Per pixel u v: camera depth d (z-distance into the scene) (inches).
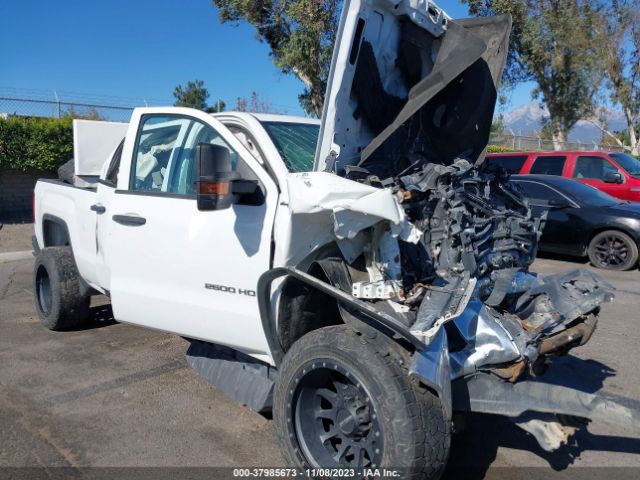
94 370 193.6
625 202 405.4
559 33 1013.8
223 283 143.2
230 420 160.2
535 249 162.6
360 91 140.6
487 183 151.9
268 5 834.2
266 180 138.9
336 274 126.3
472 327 125.0
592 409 117.8
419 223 136.4
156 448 144.5
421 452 106.4
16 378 186.1
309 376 121.3
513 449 146.9
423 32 148.6
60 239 238.7
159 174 165.6
